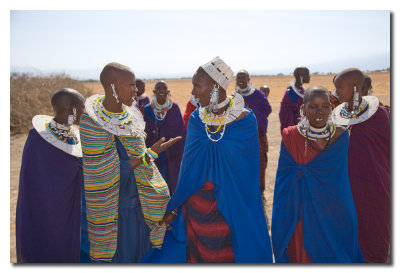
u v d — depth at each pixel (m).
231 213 3.45
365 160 4.16
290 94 7.12
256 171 3.55
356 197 4.25
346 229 3.47
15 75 22.05
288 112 7.16
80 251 3.62
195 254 3.65
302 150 3.46
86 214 3.56
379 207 4.13
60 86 22.94
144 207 3.60
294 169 3.51
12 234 5.36
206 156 3.52
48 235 3.31
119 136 3.37
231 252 3.56
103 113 3.25
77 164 3.44
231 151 3.44
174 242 3.82
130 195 3.60
